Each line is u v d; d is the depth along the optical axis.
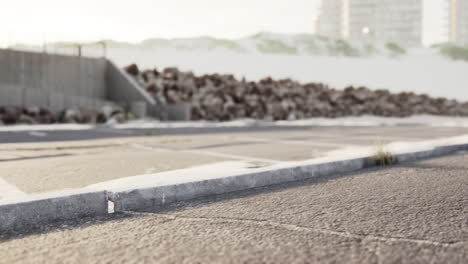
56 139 11.27
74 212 3.24
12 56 21.14
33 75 21.91
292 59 68.56
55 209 3.15
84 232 2.82
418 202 3.69
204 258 2.27
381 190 4.29
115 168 5.93
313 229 2.84
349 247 2.45
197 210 3.45
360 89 35.88
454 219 3.09
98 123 20.61
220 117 25.53
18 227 2.95
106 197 3.46
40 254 2.36
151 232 2.81
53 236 2.72
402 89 55.84
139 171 5.63
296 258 2.26
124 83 24.52
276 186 4.57
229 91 28.67
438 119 34.41
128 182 4.43
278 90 31.28
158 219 3.17
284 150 8.62
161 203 3.72
